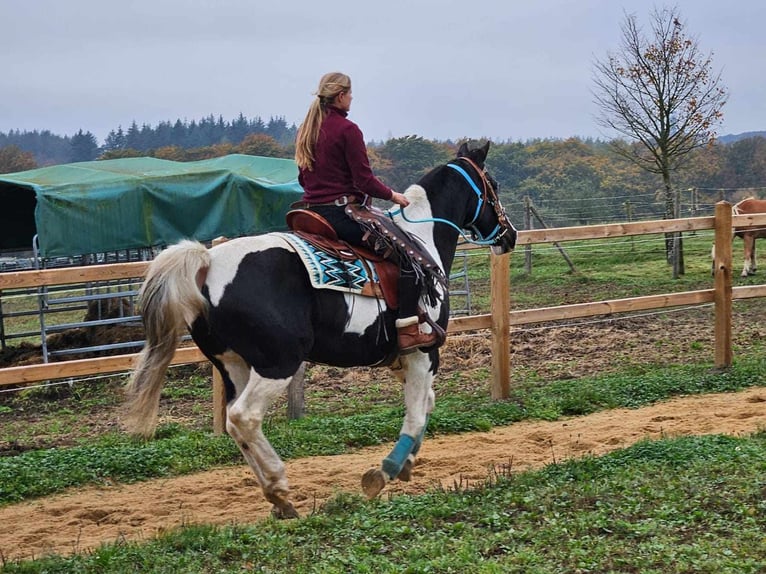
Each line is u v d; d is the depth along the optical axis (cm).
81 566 500
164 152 4569
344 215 598
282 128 10781
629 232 1043
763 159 4497
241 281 559
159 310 545
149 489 718
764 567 446
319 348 590
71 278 791
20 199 1677
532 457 770
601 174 4606
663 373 1090
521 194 4209
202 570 484
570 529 517
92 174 1480
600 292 1872
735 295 1098
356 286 589
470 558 475
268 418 950
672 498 561
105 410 1105
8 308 2358
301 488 696
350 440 846
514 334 1434
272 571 475
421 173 4212
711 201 3253
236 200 1488
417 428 628
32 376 764
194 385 1223
